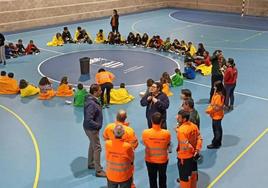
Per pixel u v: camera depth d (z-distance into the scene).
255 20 34.88
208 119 13.53
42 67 19.86
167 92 15.65
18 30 29.20
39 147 11.58
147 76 18.39
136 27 30.72
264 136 12.24
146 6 39.72
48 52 22.94
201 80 17.95
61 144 11.77
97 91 9.58
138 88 16.70
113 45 24.81
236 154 11.08
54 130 12.75
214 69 14.38
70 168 10.38
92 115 9.40
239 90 16.55
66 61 20.98
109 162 7.66
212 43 25.42
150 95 10.27
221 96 10.99
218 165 10.47
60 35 24.81
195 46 24.58
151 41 23.92
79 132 12.59
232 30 29.94
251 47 24.39
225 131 12.59
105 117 13.68
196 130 8.45
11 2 28.47
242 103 15.08
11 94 16.17
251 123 13.23
